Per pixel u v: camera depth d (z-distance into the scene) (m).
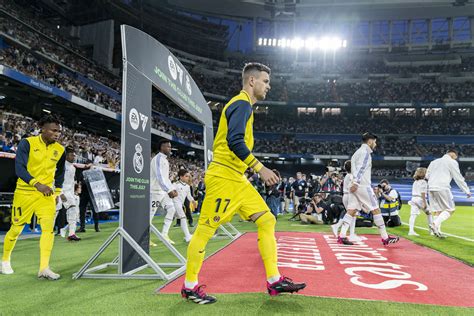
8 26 23.22
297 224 11.16
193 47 46.12
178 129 38.00
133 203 4.06
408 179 39.28
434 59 46.78
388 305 2.73
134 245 3.74
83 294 3.09
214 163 2.89
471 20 45.09
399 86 45.28
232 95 44.84
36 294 3.10
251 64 2.97
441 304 2.77
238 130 2.65
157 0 41.84
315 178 14.69
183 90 6.11
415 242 6.76
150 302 2.82
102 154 17.41
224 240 7.04
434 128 42.78
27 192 3.88
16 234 3.99
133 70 4.12
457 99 42.59
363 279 3.62
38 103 23.25
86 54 32.91
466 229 9.82
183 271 3.97
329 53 48.75
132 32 4.13
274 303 2.77
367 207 6.26
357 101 44.75
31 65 21.88
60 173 4.22
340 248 5.88
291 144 43.66
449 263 4.57
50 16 33.94
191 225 10.30
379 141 43.75
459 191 31.55
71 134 20.70
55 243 6.67
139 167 4.23
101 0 32.56
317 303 2.78
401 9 42.97
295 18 46.31
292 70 48.22
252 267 4.19
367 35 48.00
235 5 43.81
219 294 3.02
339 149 42.84
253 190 2.91
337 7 42.66
